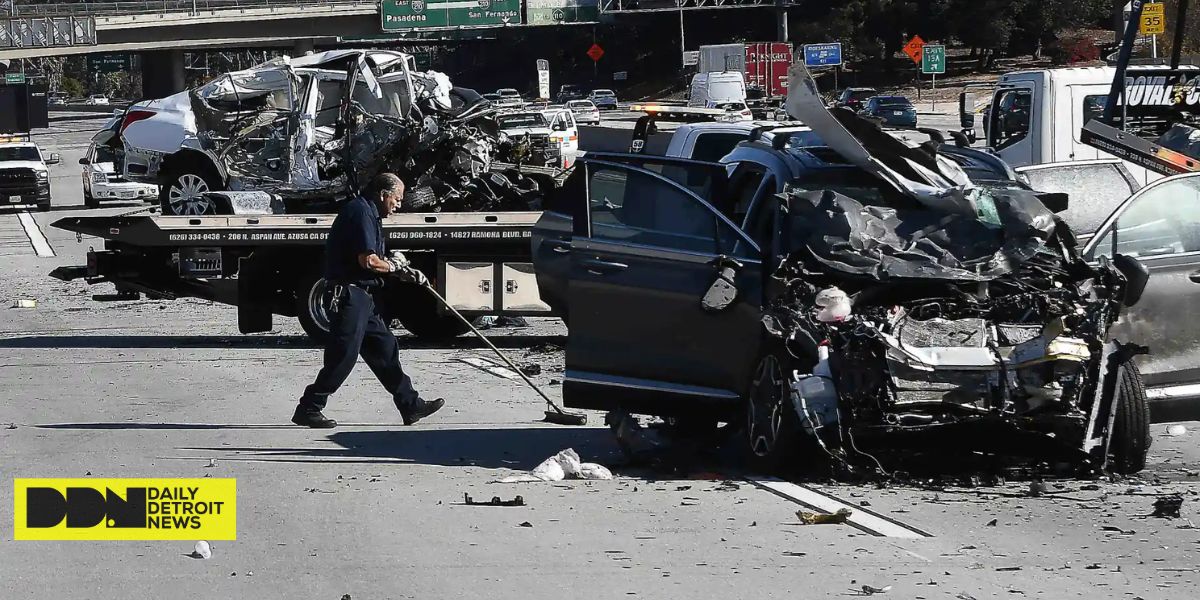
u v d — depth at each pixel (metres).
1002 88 36.56
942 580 9.64
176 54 185.75
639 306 14.36
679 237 14.21
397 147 29.23
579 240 14.77
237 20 158.25
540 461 14.45
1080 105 35.03
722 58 100.19
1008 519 11.54
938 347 12.77
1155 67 36.03
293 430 16.50
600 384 14.74
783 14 98.94
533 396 19.28
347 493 12.74
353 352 16.31
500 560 10.28
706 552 10.47
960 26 150.38
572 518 11.67
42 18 154.12
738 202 14.63
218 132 31.83
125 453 14.85
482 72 193.12
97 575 9.98
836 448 12.94
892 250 13.22
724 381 13.99
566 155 64.75
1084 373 12.82
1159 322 14.69
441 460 14.49
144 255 26.05
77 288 37.00
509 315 25.38
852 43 154.38
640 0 136.75
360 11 159.38
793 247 13.41
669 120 29.94
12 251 46.97
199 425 16.88
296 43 163.38
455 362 23.06
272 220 24.98
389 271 16.27
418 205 28.47
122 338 26.91
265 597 9.37
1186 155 25.56
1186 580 9.63
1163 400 14.68
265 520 11.66
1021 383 12.77
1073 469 13.38
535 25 148.62
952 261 13.17
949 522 11.42
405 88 32.06
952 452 13.97
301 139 31.19
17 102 121.81
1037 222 13.49
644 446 14.55
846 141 13.95
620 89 179.25
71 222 25.78
